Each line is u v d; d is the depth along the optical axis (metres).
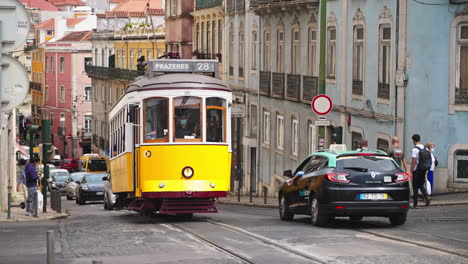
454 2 28.89
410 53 29.83
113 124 29.05
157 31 82.19
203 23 64.38
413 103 29.81
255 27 50.06
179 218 25.38
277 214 28.61
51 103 119.94
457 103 29.14
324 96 28.30
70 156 114.81
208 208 23.44
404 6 29.94
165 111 23.20
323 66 29.81
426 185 27.27
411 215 23.02
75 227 21.80
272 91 45.97
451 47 29.16
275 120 46.06
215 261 14.20
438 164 29.44
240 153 53.81
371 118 32.84
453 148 29.22
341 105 36.28
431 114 29.47
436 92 29.38
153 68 24.38
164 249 16.02
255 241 17.12
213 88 23.45
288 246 16.09
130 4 98.25
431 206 25.78
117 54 93.50
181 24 68.25
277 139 46.00
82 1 162.00
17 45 17.48
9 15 17.44
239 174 49.62
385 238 17.44
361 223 21.61
